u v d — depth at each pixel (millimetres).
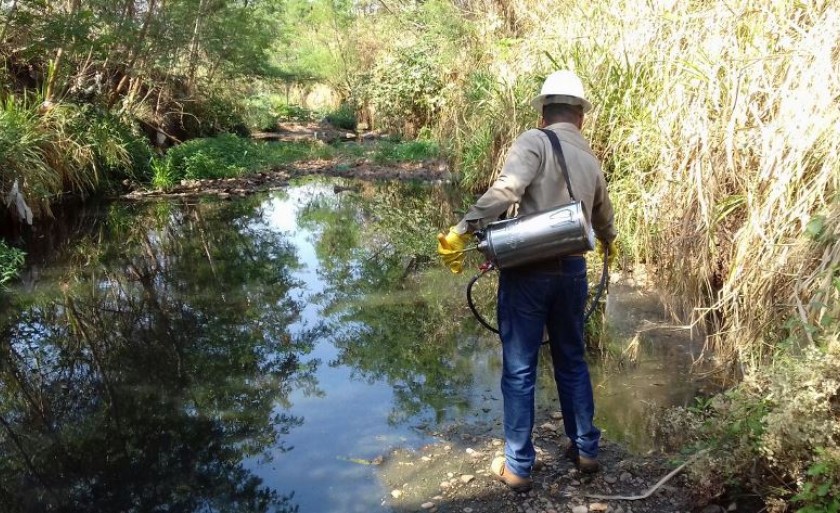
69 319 4691
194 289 5383
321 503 2508
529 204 2475
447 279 5520
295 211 8688
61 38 8789
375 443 2943
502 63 8312
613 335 3990
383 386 3541
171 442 3029
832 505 1962
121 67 11477
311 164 12758
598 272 4848
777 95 3521
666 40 4930
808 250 2846
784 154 3295
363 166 12422
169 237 7191
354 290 5297
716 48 4152
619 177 5090
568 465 2715
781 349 2711
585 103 2549
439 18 12641
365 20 22984
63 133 8336
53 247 6598
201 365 3887
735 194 3682
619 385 3393
